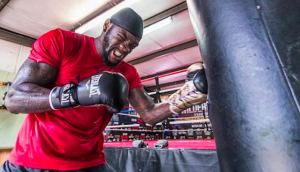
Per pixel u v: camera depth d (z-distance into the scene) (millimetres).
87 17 3375
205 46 332
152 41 4199
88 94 601
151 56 4746
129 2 2889
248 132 255
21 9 3166
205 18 328
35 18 3396
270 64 254
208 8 322
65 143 832
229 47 286
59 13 3291
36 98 672
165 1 3111
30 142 817
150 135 5250
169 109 923
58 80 856
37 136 817
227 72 286
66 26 3639
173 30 3826
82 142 885
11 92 723
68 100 622
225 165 288
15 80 750
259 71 258
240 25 283
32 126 854
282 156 227
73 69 865
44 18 3406
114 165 1942
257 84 256
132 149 1849
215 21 308
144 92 1201
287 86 239
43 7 3143
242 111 264
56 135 823
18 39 3797
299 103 228
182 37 4066
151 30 3572
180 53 4648
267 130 240
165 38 4094
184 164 1479
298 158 218
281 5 271
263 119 244
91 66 922
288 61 246
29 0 2977
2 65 3645
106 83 604
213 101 315
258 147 244
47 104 653
